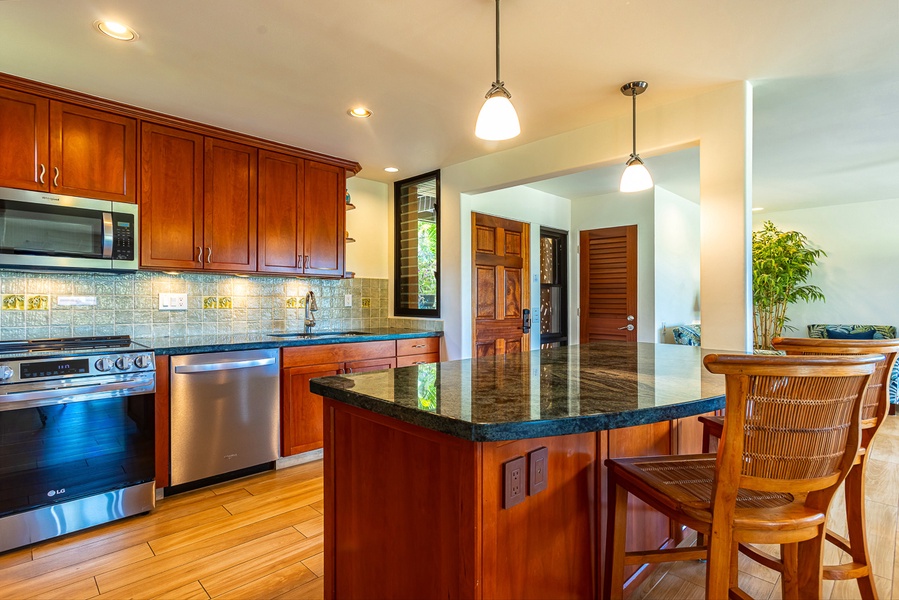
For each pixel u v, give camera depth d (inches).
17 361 79.2
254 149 124.0
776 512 47.2
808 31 74.8
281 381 117.4
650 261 187.8
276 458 116.7
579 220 211.3
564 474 52.9
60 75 88.7
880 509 97.0
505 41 77.5
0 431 78.2
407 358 143.5
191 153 112.9
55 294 104.6
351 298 161.3
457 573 43.4
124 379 90.7
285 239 129.7
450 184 151.3
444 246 153.5
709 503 46.1
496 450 43.7
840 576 58.5
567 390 52.9
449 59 83.4
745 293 92.0
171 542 84.0
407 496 49.2
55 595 68.9
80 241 96.7
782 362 41.1
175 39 76.4
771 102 103.4
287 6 67.9
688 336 183.6
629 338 193.6
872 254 217.9
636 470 54.6
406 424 49.0
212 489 107.2
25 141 91.3
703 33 75.4
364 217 165.6
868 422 58.2
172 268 109.7
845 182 179.2
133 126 104.6
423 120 111.6
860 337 210.1
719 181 95.0
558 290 212.5
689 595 69.5
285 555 79.9
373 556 53.9
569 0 66.5
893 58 83.7
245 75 89.0
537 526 49.0
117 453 90.6
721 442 44.4
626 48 79.9
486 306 169.3
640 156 109.7
